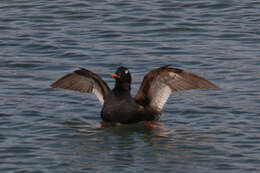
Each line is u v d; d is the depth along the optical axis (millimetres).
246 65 19516
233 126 14516
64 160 12180
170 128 14617
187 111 15898
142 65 19703
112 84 18062
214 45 21656
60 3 27234
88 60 20297
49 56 20781
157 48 21406
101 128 14633
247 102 16312
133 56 20609
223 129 14328
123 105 14797
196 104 16422
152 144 13359
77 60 20328
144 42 22094
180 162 12109
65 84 15477
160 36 22766
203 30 23297
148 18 24812
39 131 14164
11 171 11555
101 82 15266
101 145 13266
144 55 20703
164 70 14461
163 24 24078
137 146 13195
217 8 26094
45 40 22328
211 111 15781
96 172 11516
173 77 14695
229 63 19766
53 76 18828
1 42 22109
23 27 23891
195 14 25312
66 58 20531
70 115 15609
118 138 13812
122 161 12148
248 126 14453
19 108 15898
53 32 23281
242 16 24891
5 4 27188
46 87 17859
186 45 21719
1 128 14258
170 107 16297
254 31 22984
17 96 16969
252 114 15352
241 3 26766
